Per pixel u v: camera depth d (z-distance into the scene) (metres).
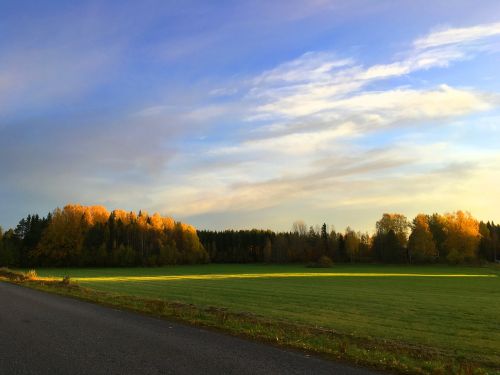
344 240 149.38
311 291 39.50
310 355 9.18
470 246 118.75
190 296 31.45
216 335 11.44
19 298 22.44
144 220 135.38
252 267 118.56
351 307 26.22
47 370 7.80
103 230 122.69
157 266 122.69
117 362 8.38
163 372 7.64
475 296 36.94
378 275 76.06
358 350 9.68
